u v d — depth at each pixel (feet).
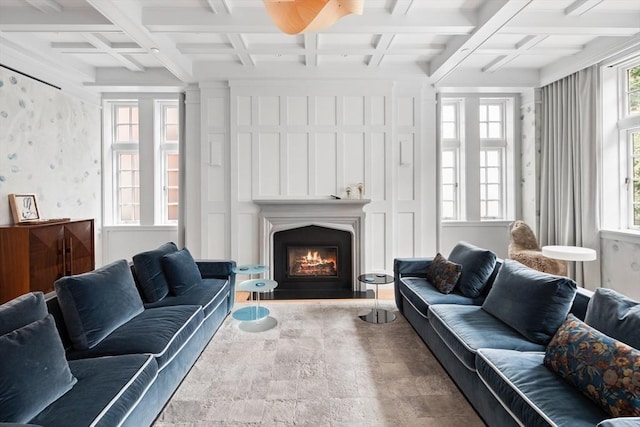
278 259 16.38
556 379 5.57
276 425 6.59
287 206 15.84
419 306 10.13
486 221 17.90
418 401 7.34
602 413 4.76
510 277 8.43
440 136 16.94
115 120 18.56
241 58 14.56
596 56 13.42
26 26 10.93
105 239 17.76
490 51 13.93
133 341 7.05
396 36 13.33
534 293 7.43
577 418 4.66
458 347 7.38
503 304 8.17
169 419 6.77
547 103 16.46
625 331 5.47
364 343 10.19
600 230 14.08
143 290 9.89
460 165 18.42
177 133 18.51
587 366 5.15
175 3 10.82
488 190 18.65
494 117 18.58
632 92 13.64
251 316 11.11
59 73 14.66
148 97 17.37
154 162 17.62
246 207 16.24
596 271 14.20
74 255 13.29
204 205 16.47
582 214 14.61
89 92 16.87
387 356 9.38
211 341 10.32
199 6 11.00
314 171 16.21
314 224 15.99
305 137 16.19
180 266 10.69
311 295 15.25
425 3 10.93
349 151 16.25
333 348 9.87
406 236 16.74
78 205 16.14
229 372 8.54
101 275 7.88
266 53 14.06
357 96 16.19
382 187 16.31
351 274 16.35
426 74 15.88
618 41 12.54
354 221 16.01
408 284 11.61
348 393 7.64
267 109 16.14
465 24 11.30
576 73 14.83
